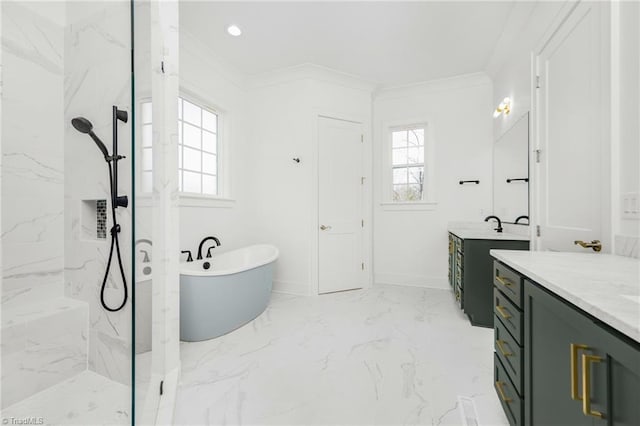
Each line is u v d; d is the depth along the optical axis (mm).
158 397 1412
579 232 1579
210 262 2643
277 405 1404
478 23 2412
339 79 3393
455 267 2938
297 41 2678
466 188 3449
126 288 1304
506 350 1176
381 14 2303
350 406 1400
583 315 646
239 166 3396
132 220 1030
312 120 3264
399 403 1423
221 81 3096
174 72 1681
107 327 1420
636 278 848
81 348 1538
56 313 1477
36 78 1649
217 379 1614
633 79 1205
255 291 2473
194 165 2900
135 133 1141
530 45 2236
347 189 3494
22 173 1604
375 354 1902
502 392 1219
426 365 1767
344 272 3453
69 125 1677
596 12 1418
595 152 1442
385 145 3803
